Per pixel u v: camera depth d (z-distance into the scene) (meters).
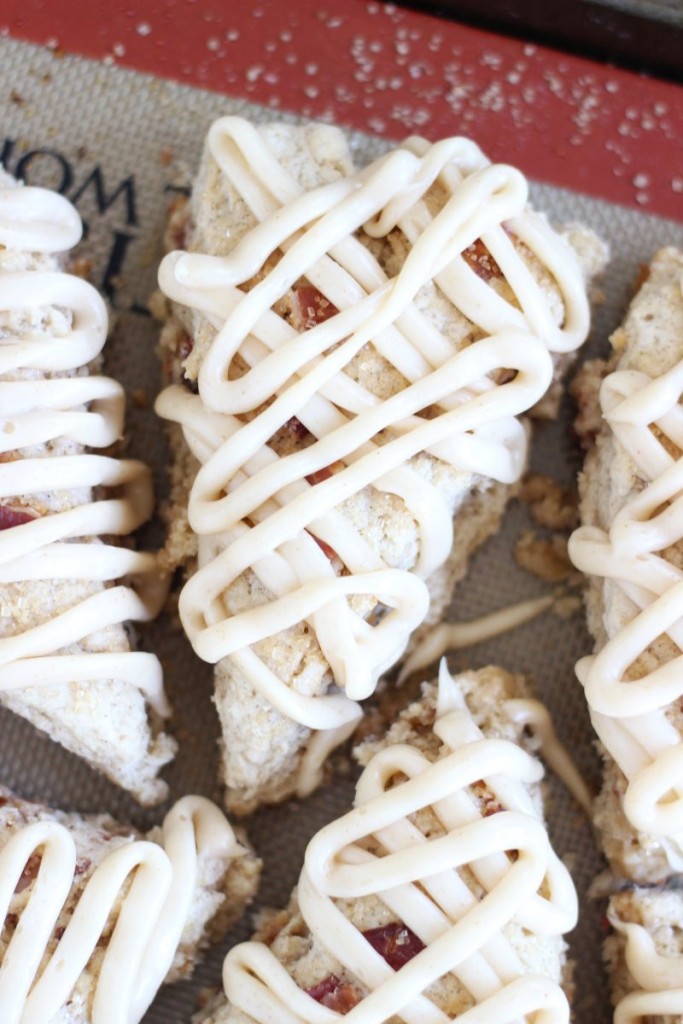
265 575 0.35
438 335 0.35
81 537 0.36
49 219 0.36
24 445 0.35
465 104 0.39
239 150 0.36
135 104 0.39
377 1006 0.34
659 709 0.35
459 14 0.39
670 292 0.36
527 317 0.35
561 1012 0.34
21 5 0.39
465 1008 0.34
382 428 0.35
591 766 0.38
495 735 0.36
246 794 0.37
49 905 0.34
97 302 0.36
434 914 0.34
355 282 0.35
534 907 0.35
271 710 0.35
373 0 0.39
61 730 0.36
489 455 0.35
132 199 0.39
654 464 0.35
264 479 0.35
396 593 0.35
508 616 0.38
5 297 0.35
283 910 0.37
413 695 0.38
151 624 0.38
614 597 0.36
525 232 0.36
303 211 0.35
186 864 0.36
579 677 0.36
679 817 0.35
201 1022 0.36
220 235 0.36
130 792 0.38
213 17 0.39
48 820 0.36
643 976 0.35
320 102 0.39
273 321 0.35
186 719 0.38
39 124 0.39
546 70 0.39
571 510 0.38
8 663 0.35
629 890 0.36
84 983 0.35
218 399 0.35
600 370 0.37
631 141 0.39
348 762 0.38
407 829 0.35
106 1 0.39
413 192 0.35
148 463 0.38
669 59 0.39
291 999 0.34
